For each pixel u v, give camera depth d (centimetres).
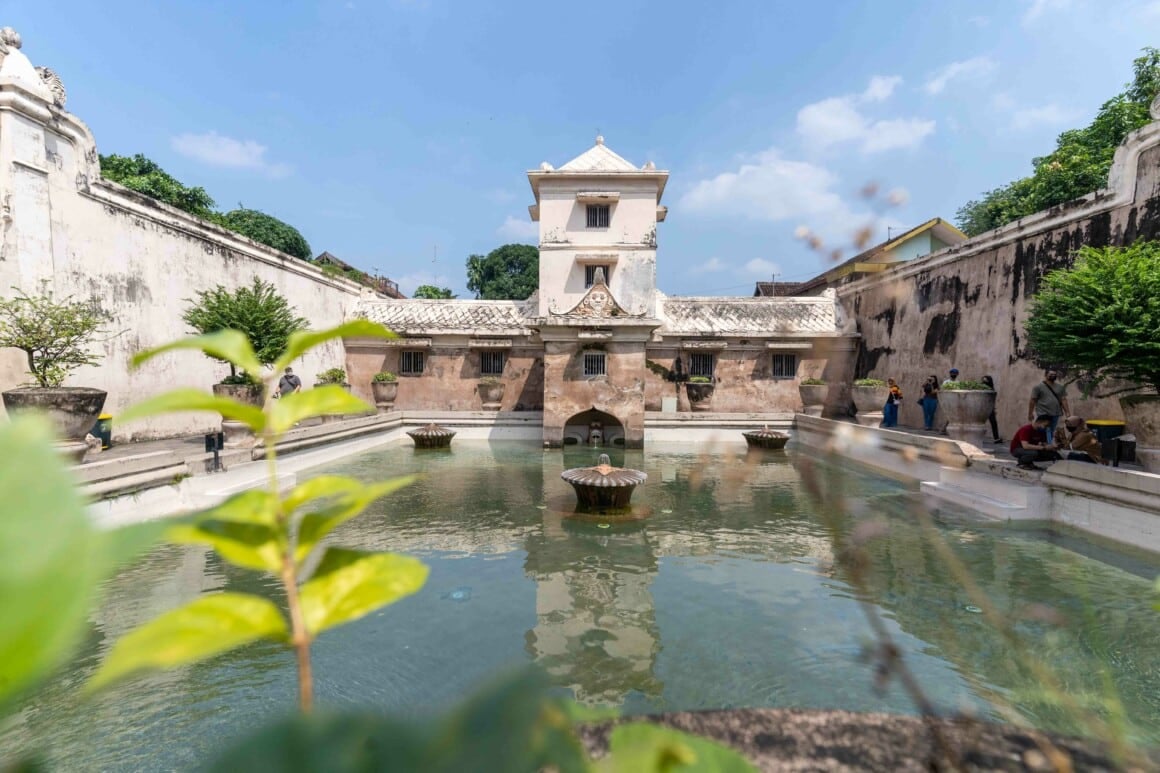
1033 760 114
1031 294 1072
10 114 847
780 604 456
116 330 1032
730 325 1841
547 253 1831
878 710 315
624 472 758
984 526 670
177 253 1190
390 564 79
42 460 37
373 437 1422
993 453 909
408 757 41
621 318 1372
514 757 39
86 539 35
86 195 976
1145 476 569
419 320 1900
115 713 310
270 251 1509
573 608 448
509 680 46
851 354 1803
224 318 1022
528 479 979
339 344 1848
